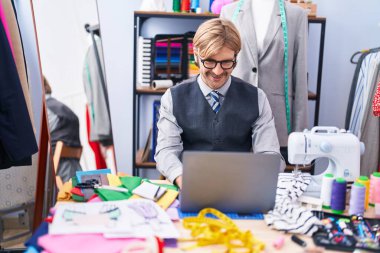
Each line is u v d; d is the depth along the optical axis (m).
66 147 2.42
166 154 1.87
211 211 1.48
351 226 1.45
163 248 1.28
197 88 1.98
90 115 2.64
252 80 2.51
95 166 2.64
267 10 2.55
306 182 1.71
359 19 3.21
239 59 2.51
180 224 1.44
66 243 1.24
